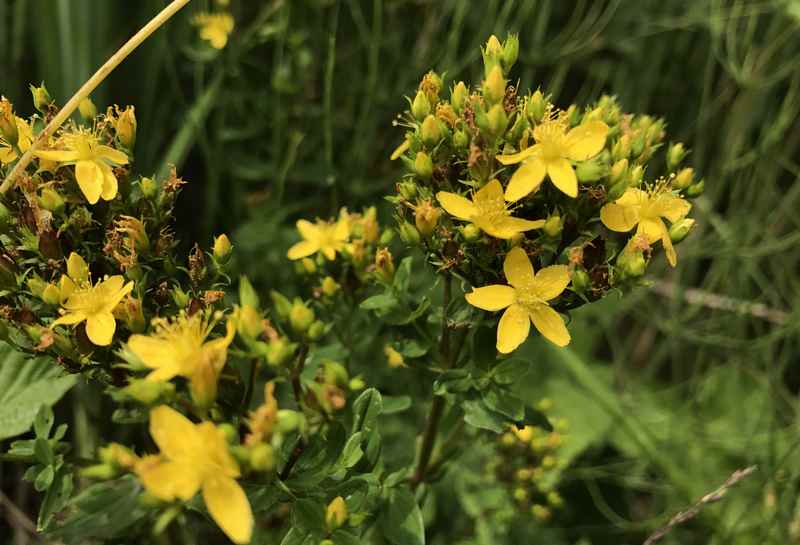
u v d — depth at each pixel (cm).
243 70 29
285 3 27
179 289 16
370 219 19
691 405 30
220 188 29
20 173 16
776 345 31
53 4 26
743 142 32
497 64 16
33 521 25
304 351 15
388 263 18
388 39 30
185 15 28
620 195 15
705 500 19
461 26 31
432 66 29
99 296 15
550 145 15
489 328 17
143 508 15
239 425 15
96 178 16
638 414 30
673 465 28
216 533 24
